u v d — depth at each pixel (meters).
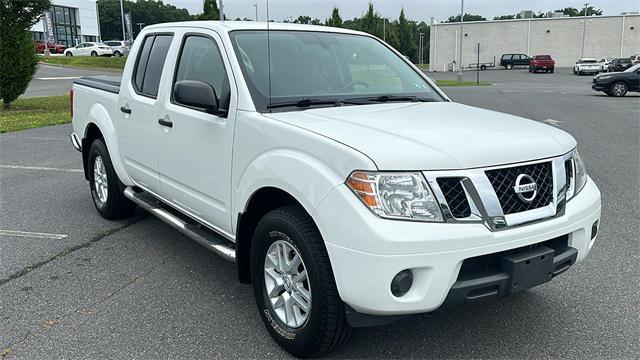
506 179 2.87
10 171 8.52
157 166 4.57
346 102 3.85
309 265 2.93
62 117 15.33
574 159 3.33
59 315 3.80
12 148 10.54
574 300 3.98
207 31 4.12
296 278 3.15
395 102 4.04
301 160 2.96
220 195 3.74
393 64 4.61
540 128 3.40
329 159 2.83
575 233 3.17
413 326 3.61
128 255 4.95
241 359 3.24
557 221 3.00
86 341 3.46
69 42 77.94
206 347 3.38
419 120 3.34
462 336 3.48
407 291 2.70
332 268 2.79
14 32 16.67
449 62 69.50
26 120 14.62
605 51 64.56
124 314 3.81
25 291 4.19
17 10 16.78
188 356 3.28
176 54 4.39
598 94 25.45
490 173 2.82
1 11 16.36
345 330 2.99
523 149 2.96
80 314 3.81
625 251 4.93
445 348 3.34
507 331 3.54
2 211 6.33
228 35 3.91
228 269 4.62
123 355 3.29
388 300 2.65
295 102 3.65
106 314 3.81
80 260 4.82
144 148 4.76
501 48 67.56
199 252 5.02
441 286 2.68
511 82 37.81
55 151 10.23
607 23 63.78
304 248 2.94
